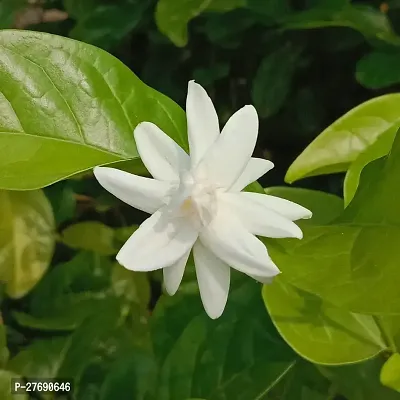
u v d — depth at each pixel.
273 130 0.30
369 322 0.23
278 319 0.23
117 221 0.31
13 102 0.22
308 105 0.30
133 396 0.26
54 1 0.33
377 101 0.24
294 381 0.25
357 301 0.21
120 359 0.26
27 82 0.22
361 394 0.24
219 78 0.30
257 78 0.29
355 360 0.23
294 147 0.30
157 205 0.20
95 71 0.23
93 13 0.30
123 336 0.27
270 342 0.25
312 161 0.24
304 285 0.21
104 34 0.30
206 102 0.20
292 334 0.23
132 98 0.23
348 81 0.29
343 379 0.24
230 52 0.30
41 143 0.22
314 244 0.22
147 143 0.20
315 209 0.25
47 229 0.27
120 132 0.23
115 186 0.20
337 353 0.23
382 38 0.27
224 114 0.31
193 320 0.26
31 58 0.22
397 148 0.21
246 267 0.20
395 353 0.23
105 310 0.28
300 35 0.29
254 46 0.30
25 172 0.22
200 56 0.31
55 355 0.27
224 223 0.20
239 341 0.25
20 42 0.22
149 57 0.31
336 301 0.21
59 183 0.29
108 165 0.22
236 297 0.26
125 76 0.23
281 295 0.24
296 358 0.25
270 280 0.20
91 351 0.27
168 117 0.23
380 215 0.22
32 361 0.27
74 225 0.28
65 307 0.28
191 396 0.25
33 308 0.28
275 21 0.28
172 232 0.20
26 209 0.27
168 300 0.26
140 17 0.30
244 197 0.20
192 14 0.27
